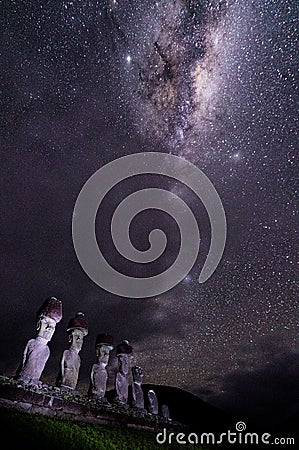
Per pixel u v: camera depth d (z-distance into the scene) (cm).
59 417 935
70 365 1105
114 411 1104
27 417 819
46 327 1038
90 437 882
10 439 718
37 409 907
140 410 1283
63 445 786
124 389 1297
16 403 877
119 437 972
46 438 777
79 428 905
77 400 1023
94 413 1040
